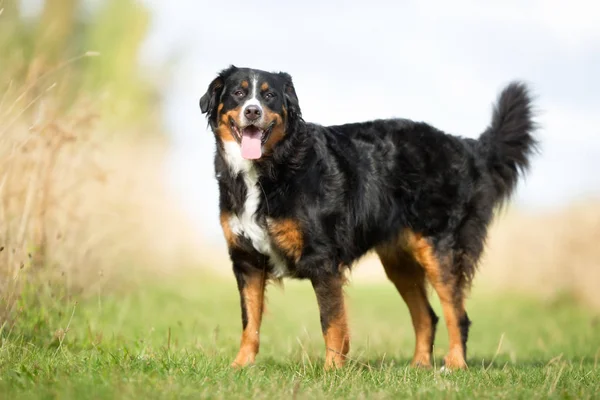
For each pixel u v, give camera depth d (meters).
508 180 9.94
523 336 14.55
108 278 14.22
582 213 21.50
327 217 8.15
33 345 7.73
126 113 19.50
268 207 8.00
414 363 9.39
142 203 18.11
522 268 23.94
